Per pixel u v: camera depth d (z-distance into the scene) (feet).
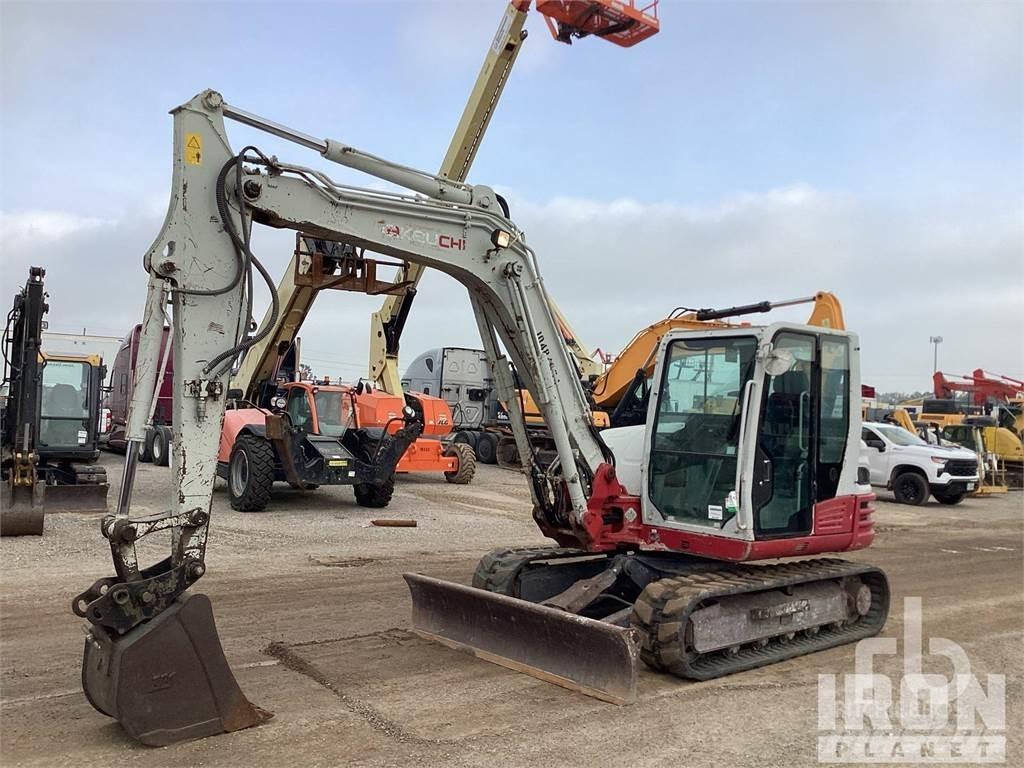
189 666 14.44
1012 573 34.17
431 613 21.18
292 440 41.27
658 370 22.43
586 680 17.52
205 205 15.53
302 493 50.65
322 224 16.93
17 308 35.42
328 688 17.31
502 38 55.57
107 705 14.03
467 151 58.08
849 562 23.82
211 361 15.38
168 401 63.77
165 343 15.16
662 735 15.38
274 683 17.52
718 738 15.35
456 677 18.24
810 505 21.36
